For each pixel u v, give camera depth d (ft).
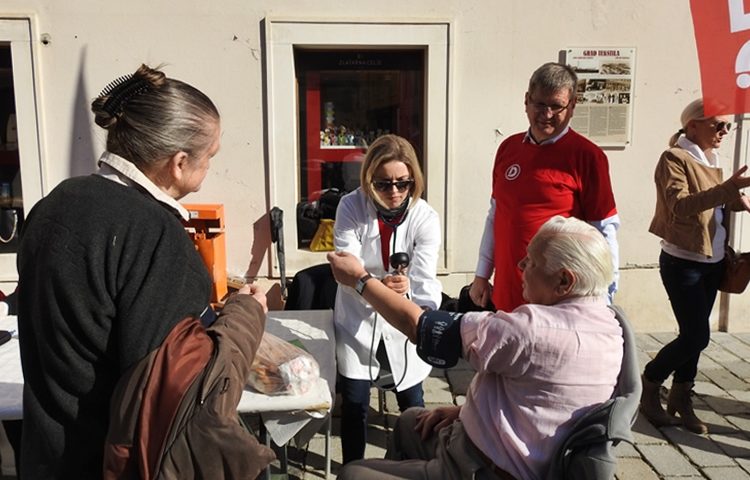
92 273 4.19
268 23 14.44
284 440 6.52
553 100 8.81
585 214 9.19
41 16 14.10
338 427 11.57
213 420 4.34
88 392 4.36
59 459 4.41
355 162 15.87
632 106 15.55
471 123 15.33
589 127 15.55
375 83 15.57
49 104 14.38
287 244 15.39
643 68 15.42
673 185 10.62
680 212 10.37
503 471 5.69
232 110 14.82
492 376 5.98
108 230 4.25
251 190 15.16
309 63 15.33
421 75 15.55
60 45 14.21
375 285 6.63
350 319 8.75
